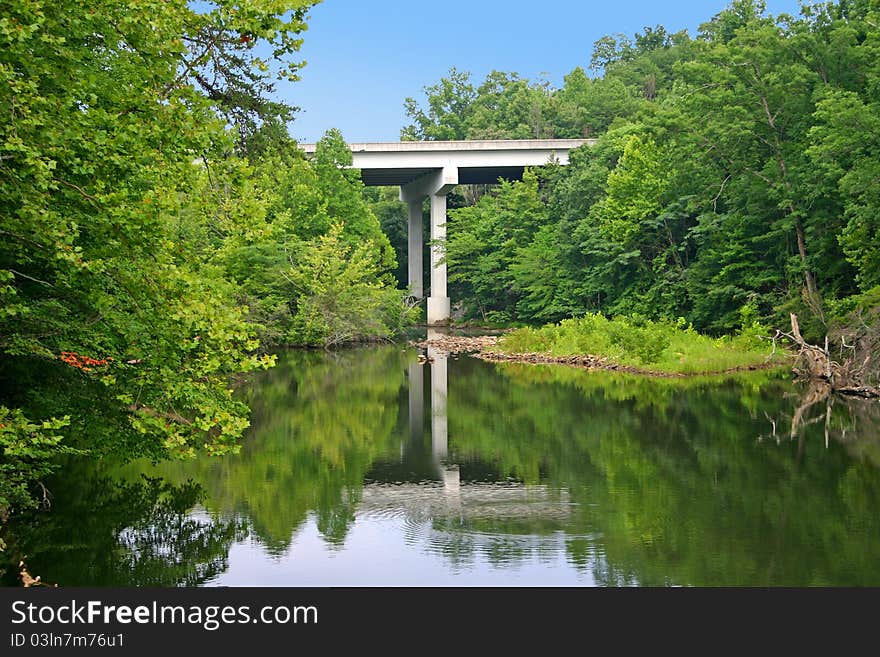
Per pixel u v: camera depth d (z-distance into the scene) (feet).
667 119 166.91
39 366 46.42
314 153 230.89
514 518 53.11
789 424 85.10
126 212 35.78
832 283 146.82
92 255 37.86
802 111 150.41
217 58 57.11
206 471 66.03
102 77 38.55
